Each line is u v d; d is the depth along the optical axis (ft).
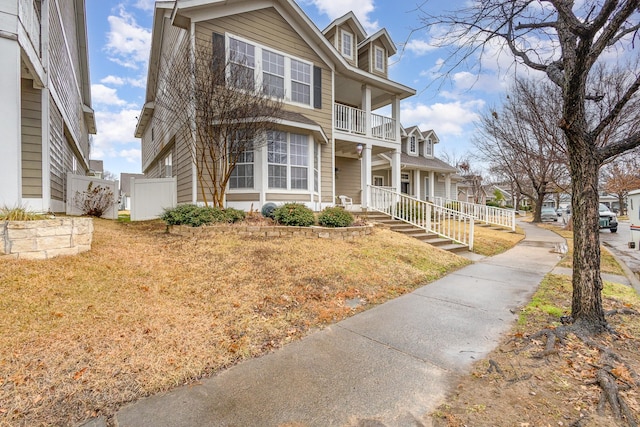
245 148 28.14
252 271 17.60
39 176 24.91
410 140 73.36
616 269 23.21
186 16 27.96
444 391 8.43
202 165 27.45
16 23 17.74
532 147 57.11
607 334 11.10
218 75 26.02
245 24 31.53
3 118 17.29
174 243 21.65
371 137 43.21
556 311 13.92
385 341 11.46
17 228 14.52
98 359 9.24
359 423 7.24
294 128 31.53
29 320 10.63
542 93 47.83
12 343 9.42
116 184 39.34
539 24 12.64
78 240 16.88
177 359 9.61
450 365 9.78
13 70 17.57
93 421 7.25
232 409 7.71
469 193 138.62
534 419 7.23
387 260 22.06
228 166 28.63
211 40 29.25
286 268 18.43
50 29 26.84
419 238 31.07
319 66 37.68
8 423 6.99
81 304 12.07
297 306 14.34
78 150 51.80
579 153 11.86
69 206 34.96
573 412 7.43
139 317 11.75
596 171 11.80
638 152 41.01
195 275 16.44
